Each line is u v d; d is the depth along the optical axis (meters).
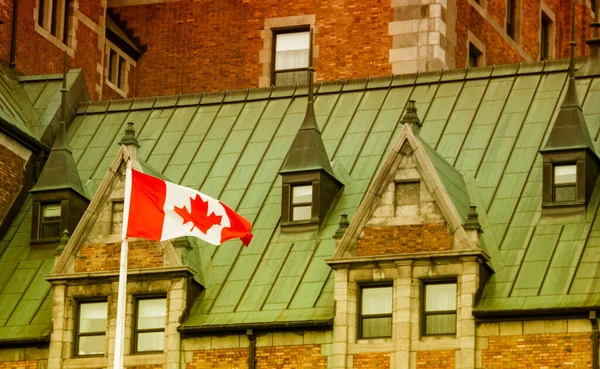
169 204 74.81
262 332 75.25
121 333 71.81
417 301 73.69
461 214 74.94
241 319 75.88
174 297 76.75
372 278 74.38
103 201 78.75
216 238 75.19
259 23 99.00
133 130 79.94
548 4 109.50
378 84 85.75
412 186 74.88
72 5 96.88
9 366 78.06
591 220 75.50
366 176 80.94
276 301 76.38
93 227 78.56
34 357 77.94
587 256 74.00
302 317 75.19
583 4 113.44
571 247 74.56
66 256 78.38
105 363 77.00
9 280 81.06
